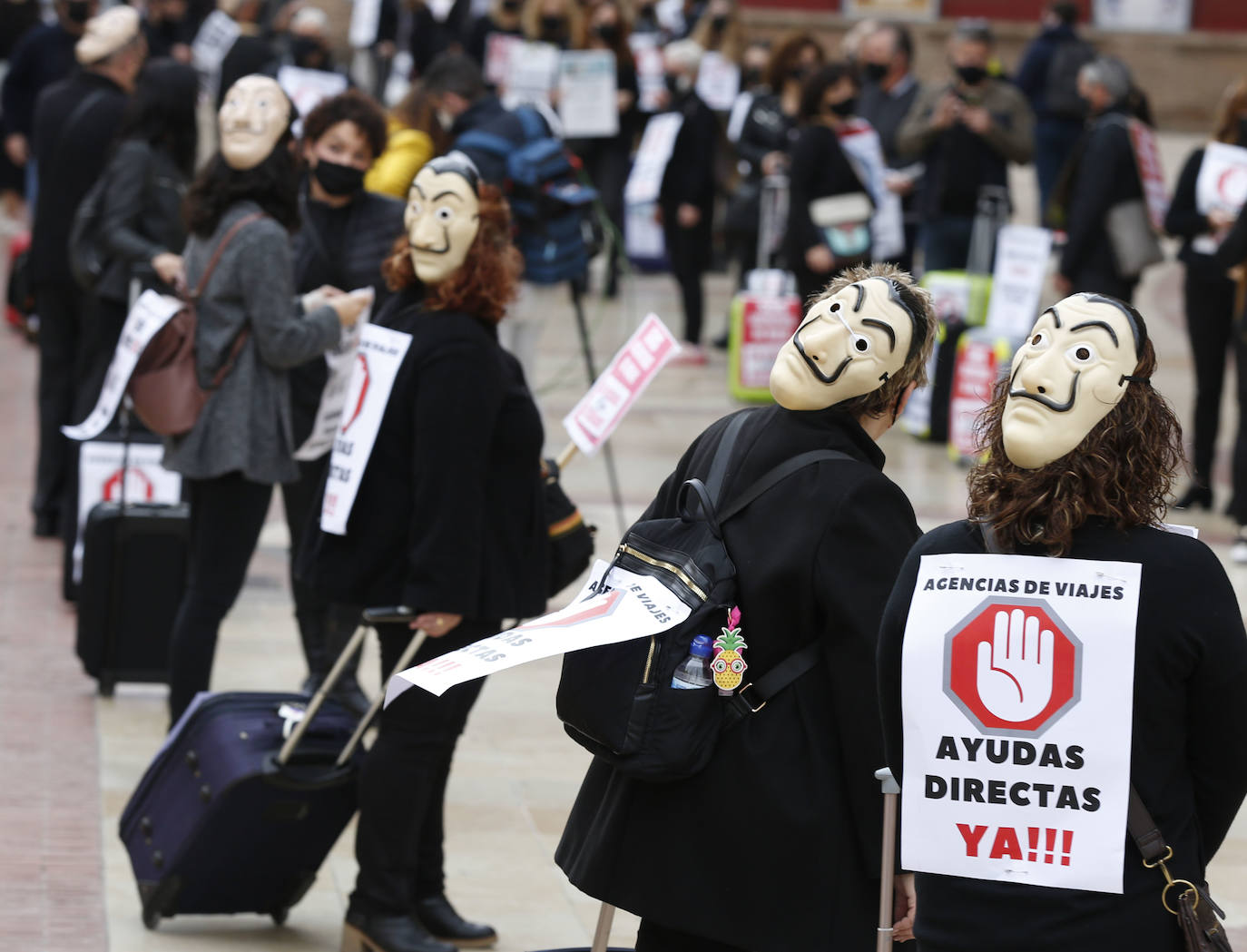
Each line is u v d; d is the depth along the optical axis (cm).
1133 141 3034
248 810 1345
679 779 962
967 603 810
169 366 1631
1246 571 2575
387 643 1370
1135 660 782
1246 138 2773
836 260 3425
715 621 968
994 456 833
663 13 5816
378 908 1336
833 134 3422
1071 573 796
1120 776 781
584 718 966
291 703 1432
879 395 1009
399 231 1856
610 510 2822
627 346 1462
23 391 3625
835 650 959
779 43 4056
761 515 983
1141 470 808
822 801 959
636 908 977
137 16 2530
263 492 1681
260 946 1398
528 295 2534
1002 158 3556
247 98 1669
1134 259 3033
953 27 8212
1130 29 8400
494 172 2417
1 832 1584
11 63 3650
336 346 1675
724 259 5391
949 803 808
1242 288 2653
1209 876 1623
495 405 1302
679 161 3978
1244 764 801
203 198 1667
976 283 3394
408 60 5822
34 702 1950
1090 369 805
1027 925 789
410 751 1322
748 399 3759
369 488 1331
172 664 1664
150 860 1407
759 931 959
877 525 970
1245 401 2645
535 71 4462
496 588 1324
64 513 2312
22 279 2681
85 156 2456
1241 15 8406
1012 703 798
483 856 1605
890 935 925
